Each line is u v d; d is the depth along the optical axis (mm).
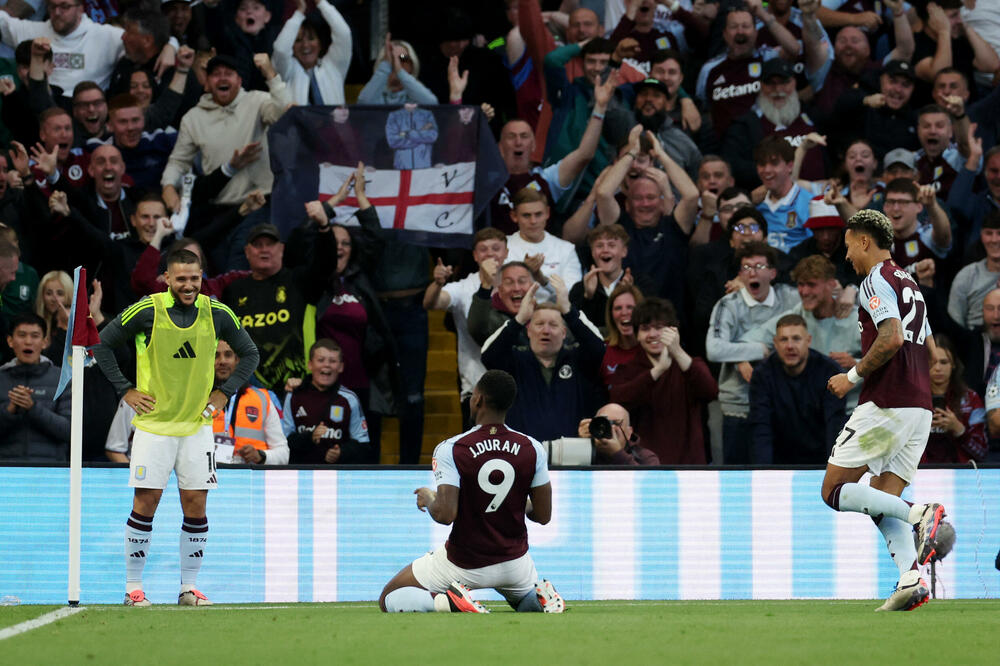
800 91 49844
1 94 46031
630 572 33781
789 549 34000
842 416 36750
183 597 29750
